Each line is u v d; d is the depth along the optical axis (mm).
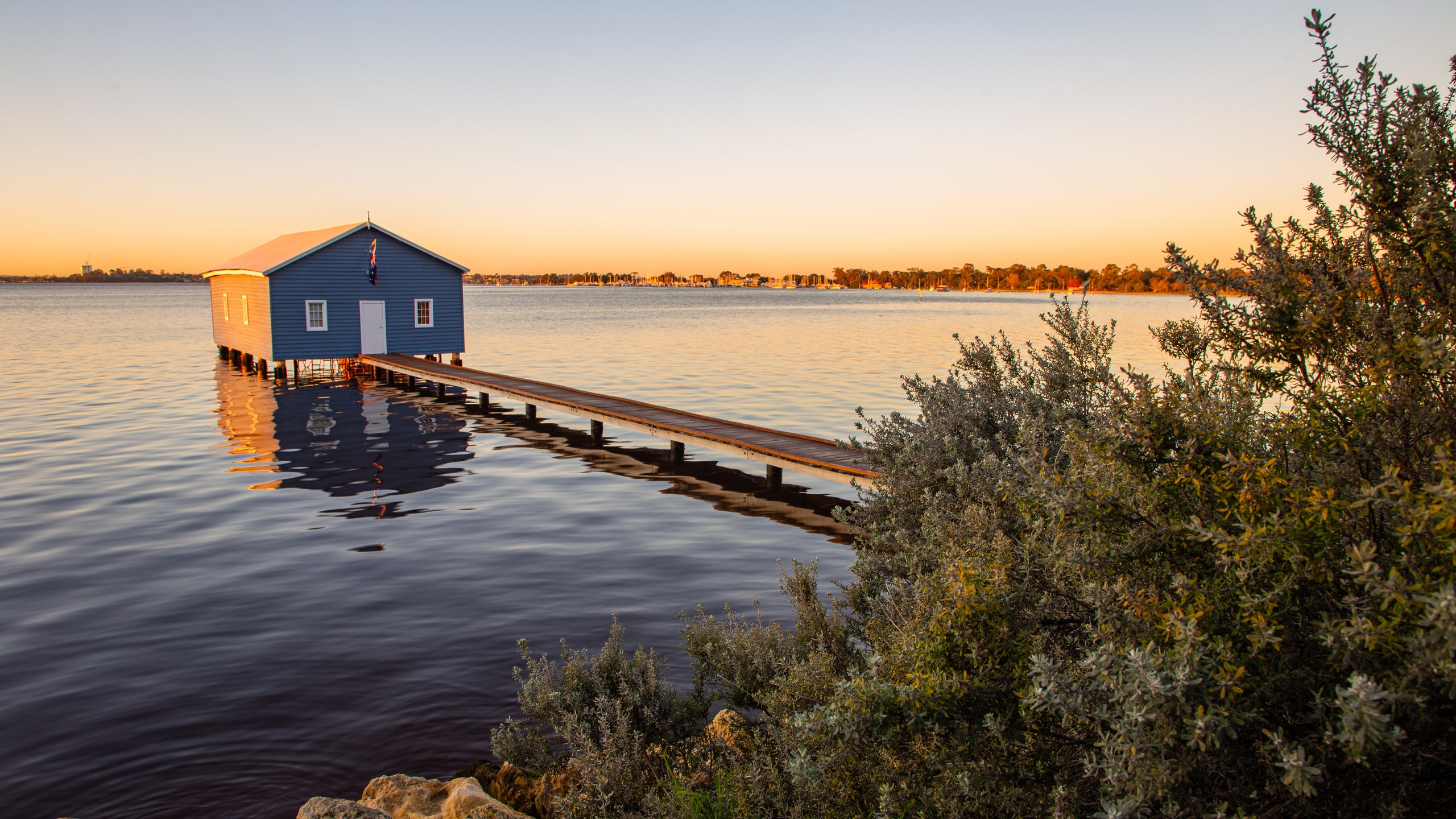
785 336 60312
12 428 21250
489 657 7422
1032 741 2814
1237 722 2014
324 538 11492
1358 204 2572
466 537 11594
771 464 14938
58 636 7902
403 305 36625
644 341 54906
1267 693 2131
